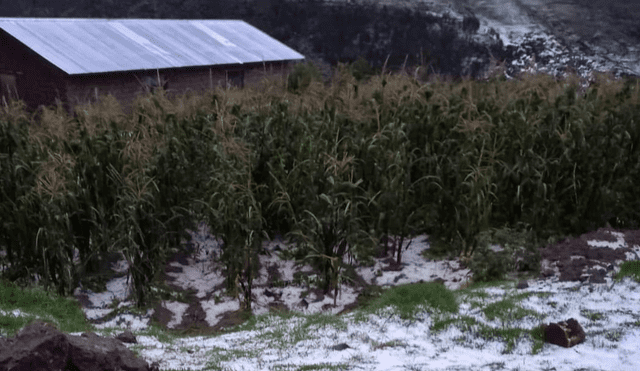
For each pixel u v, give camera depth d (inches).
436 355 249.6
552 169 402.3
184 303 356.5
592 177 402.0
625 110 441.4
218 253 413.4
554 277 341.1
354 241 385.7
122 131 411.2
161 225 358.9
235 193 368.8
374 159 414.9
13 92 929.5
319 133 436.5
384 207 398.0
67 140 394.9
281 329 303.1
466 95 484.1
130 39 1114.1
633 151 425.7
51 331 199.5
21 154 390.3
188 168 402.6
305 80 594.6
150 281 352.8
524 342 257.1
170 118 439.5
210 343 290.0
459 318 287.3
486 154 424.2
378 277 382.9
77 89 896.9
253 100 496.4
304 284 376.8
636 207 412.2
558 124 418.6
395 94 482.6
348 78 530.6
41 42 922.7
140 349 265.9
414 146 442.3
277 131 440.1
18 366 185.9
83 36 1032.2
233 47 1294.3
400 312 303.0
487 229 390.9
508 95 478.3
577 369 224.4
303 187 407.5
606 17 5487.2
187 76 1111.0
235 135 426.9
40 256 347.3
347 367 232.5
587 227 395.9
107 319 330.3
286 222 428.5
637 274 312.5
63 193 351.6
